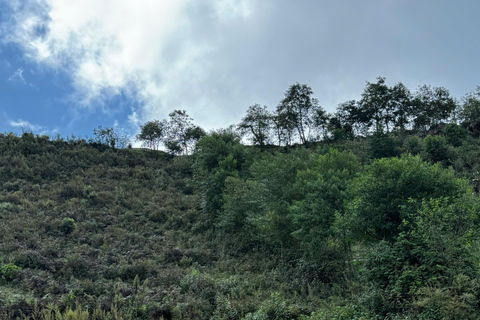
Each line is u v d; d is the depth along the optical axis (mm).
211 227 30156
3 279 16500
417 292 10672
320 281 19203
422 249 11562
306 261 21266
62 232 24984
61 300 14492
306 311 14852
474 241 11820
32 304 13953
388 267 12555
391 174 14328
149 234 27922
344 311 12867
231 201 28062
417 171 13805
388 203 13844
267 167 27062
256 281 19359
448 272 10547
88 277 18641
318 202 18922
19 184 33688
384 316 12023
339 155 23656
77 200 32125
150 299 15672
